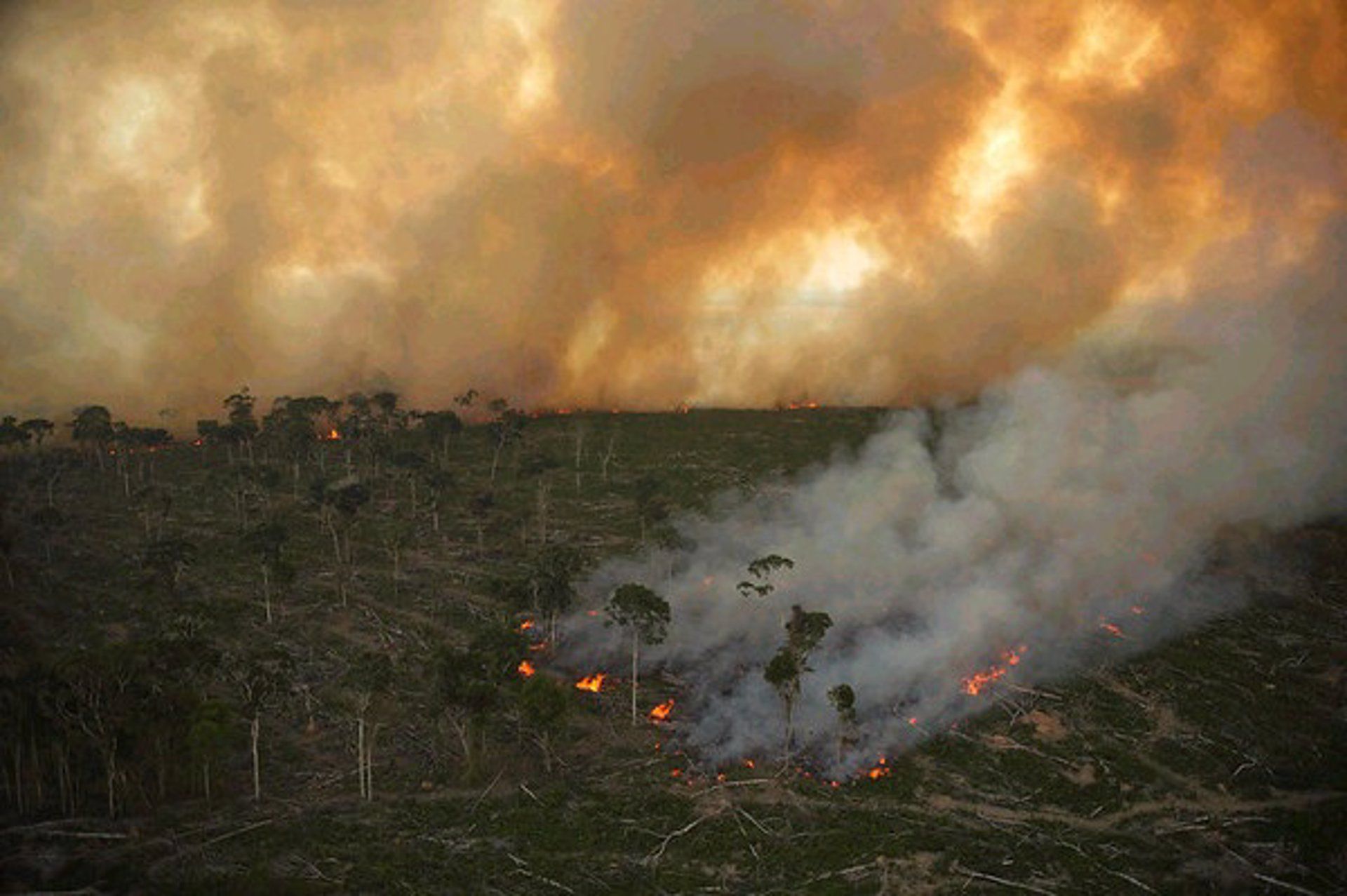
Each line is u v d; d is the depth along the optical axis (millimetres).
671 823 64438
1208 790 67500
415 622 90625
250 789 67625
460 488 124875
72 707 64438
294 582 97500
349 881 57375
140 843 59812
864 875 59375
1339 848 60969
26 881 55219
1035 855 60969
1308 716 75375
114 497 119375
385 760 71375
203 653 70812
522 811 65188
